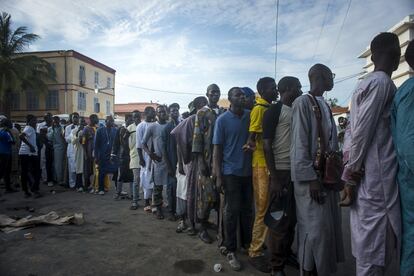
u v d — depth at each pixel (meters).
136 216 5.82
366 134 2.34
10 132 8.22
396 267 3.59
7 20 30.80
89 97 38.44
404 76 13.34
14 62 31.08
